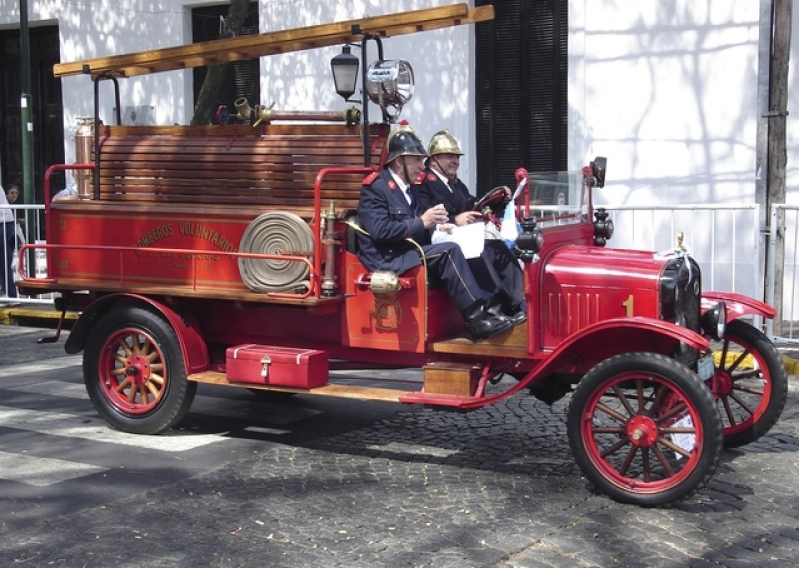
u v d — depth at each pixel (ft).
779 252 29.81
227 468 20.10
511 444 21.74
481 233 19.66
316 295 20.30
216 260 21.94
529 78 38.96
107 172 24.13
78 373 29.45
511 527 16.66
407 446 21.67
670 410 17.29
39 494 18.49
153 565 15.24
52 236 24.18
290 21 42.27
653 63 36.09
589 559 15.33
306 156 21.84
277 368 20.65
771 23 30.01
